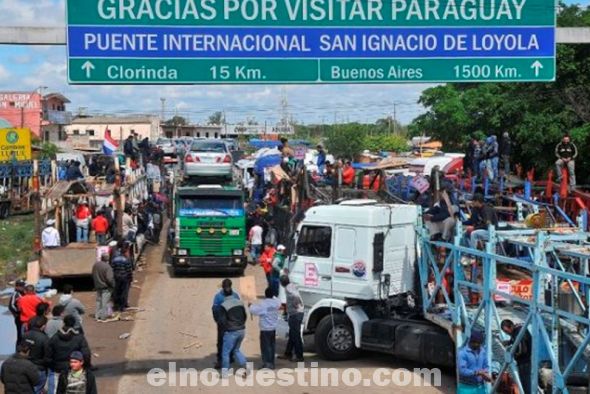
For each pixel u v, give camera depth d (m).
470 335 11.95
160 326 18.67
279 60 11.24
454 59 11.42
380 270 15.06
